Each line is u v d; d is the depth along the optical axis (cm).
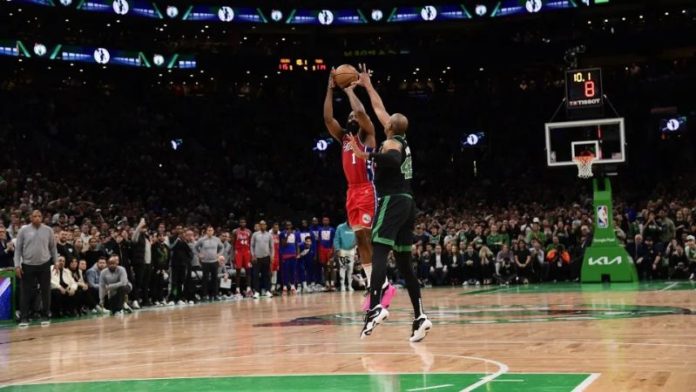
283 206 3438
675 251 2122
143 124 3581
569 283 2100
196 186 3284
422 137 3912
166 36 3850
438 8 3809
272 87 4069
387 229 687
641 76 3825
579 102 2019
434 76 4116
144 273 1742
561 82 3984
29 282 1343
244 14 3706
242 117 3919
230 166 3603
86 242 1688
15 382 567
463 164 3794
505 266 2264
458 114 3984
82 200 2509
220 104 3953
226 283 2075
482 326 889
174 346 796
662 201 2480
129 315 1458
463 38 4050
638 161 3625
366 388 479
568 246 2266
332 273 2345
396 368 562
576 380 482
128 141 3425
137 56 3666
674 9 3731
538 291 1723
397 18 3838
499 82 4109
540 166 3653
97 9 3316
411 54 4038
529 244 2300
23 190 2452
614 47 3784
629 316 953
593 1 3609
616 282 2002
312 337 832
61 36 3497
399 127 715
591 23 3850
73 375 594
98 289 1591
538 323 903
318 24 3812
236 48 3994
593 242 2044
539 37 3916
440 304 1375
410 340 741
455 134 3903
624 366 534
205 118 3844
